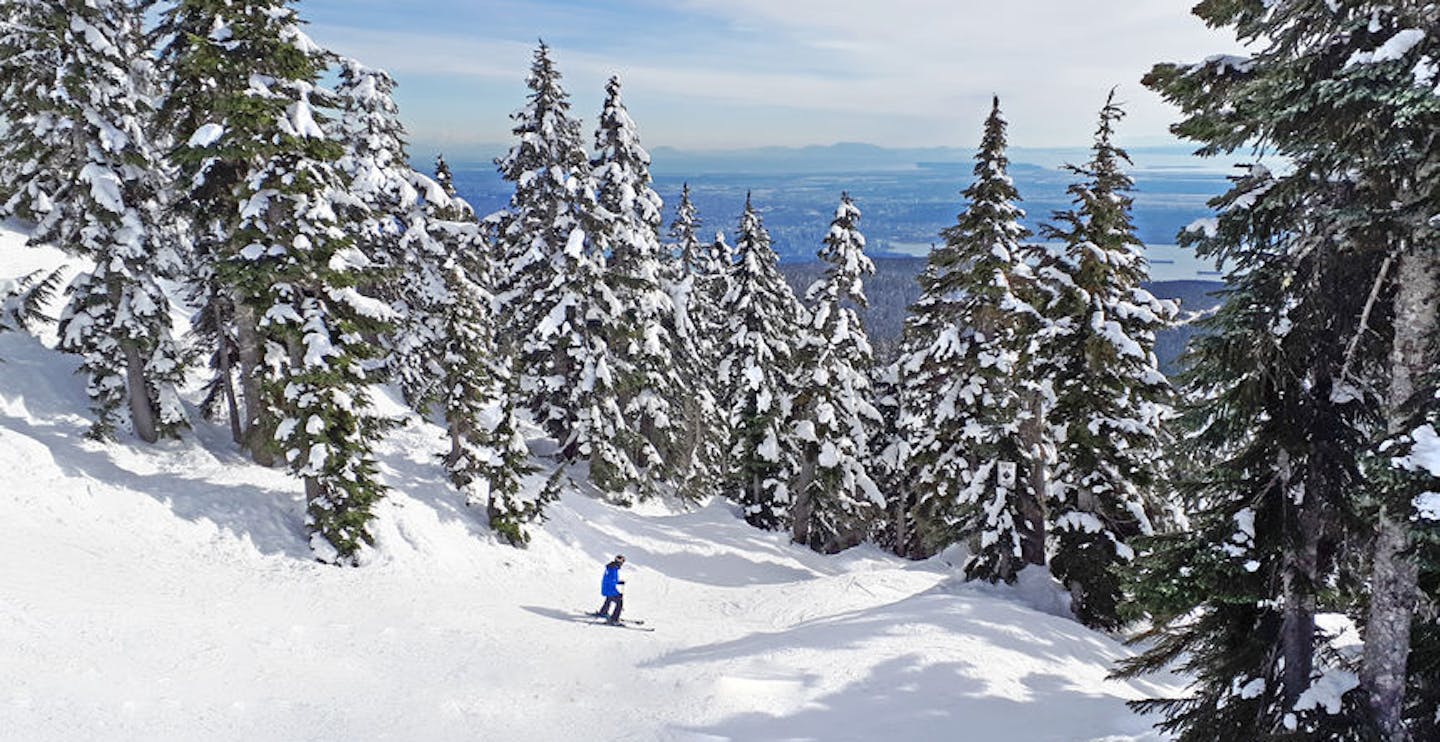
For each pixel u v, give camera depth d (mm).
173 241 22875
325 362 19359
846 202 29000
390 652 13828
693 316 41438
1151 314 18016
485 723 11078
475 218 37375
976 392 22891
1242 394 8633
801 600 23672
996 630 16250
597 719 11594
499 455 24750
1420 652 8523
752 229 32438
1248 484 9398
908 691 13000
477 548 23406
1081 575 18719
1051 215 18500
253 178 18922
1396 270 8062
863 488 30938
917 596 20328
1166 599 9219
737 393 35219
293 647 13219
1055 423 18734
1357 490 8094
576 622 18578
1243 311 8484
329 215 19406
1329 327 8461
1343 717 8039
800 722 11773
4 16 20109
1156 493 18953
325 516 19969
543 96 29672
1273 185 8031
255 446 22531
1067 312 18500
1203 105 8688
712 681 13039
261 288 19203
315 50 19719
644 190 33375
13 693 9172
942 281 23094
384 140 29328
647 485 34156
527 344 31891
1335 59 7422
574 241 29281
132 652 11352
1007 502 21203
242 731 9711
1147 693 15047
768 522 34438
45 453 18656
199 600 15039
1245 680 9297
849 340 29594
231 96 18453
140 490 19438
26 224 32188
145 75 23109
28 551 14805
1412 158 6977
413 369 32062
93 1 19859
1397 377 7723
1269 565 9258
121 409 22250
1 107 20000
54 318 23953
